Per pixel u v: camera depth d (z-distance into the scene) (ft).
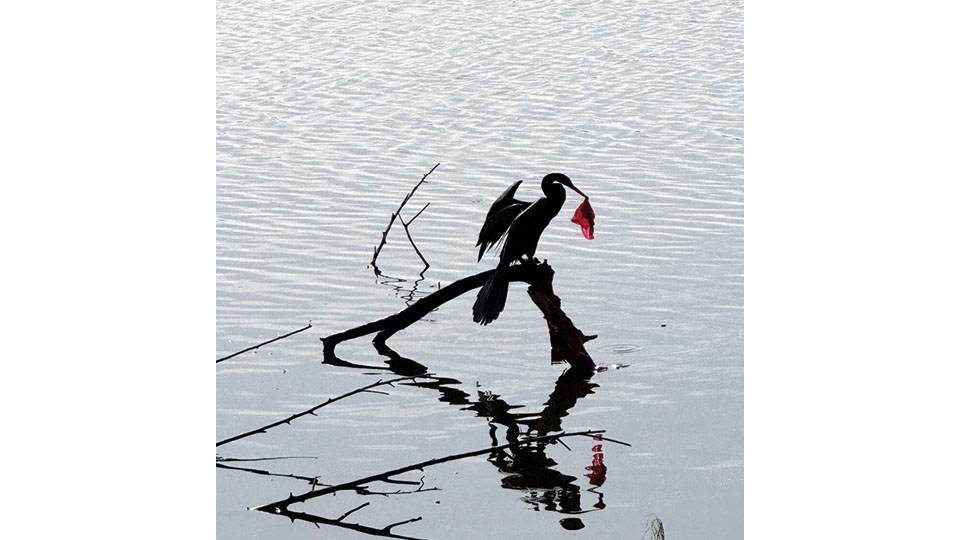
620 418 47.62
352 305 58.85
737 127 88.74
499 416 48.06
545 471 43.50
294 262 64.08
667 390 49.83
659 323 56.29
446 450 45.32
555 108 94.38
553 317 52.03
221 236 67.46
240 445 45.55
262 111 93.91
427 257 65.10
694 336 54.90
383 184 76.59
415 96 98.22
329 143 85.56
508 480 42.98
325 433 46.75
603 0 137.18
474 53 113.09
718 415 47.44
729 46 115.14
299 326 56.54
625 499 41.52
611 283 60.85
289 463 44.27
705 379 50.62
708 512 40.60
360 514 40.68
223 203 72.84
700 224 68.80
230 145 84.79
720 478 42.86
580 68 107.34
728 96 97.55
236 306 58.49
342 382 51.21
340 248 66.18
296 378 51.49
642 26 124.26
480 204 72.84
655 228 68.18
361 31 122.11
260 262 63.98
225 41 117.70
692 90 99.60
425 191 75.31
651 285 60.54
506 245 50.67
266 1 137.69
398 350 54.65
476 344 55.26
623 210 71.26
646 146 84.23
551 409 48.49
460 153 83.05
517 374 51.85
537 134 87.40
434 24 125.39
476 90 99.96
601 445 45.50
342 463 44.32
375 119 91.66
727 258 63.72
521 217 50.47
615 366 52.13
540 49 114.42
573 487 42.34
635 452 44.93
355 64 108.99
